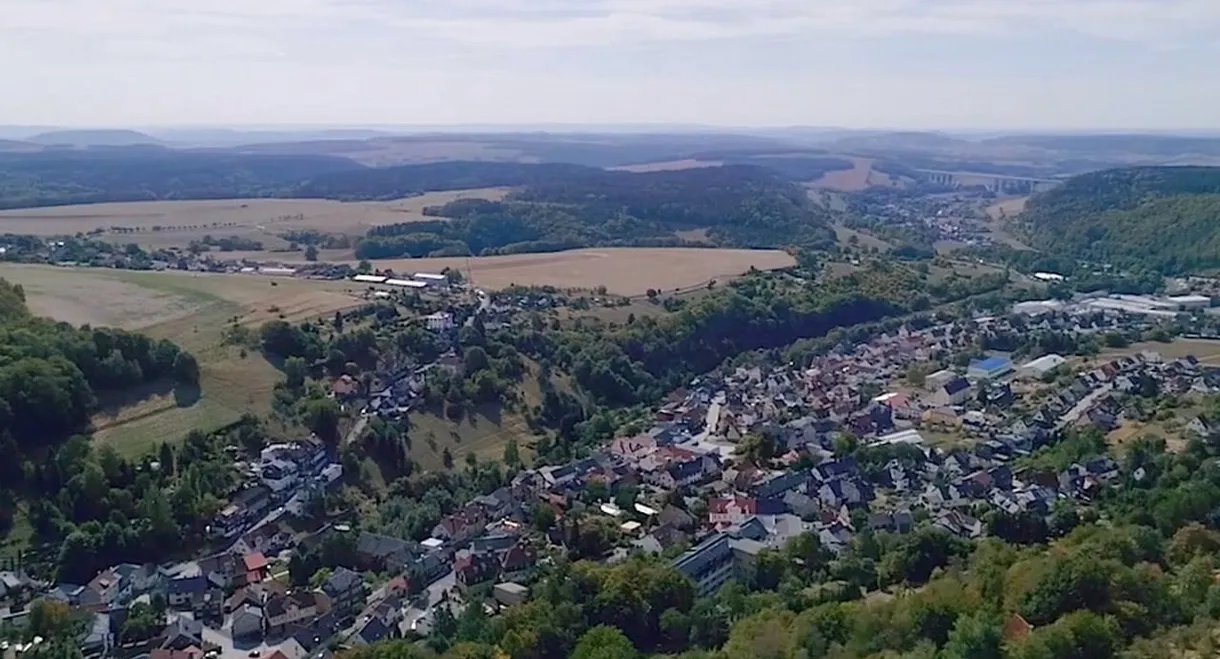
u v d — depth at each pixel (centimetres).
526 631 18300
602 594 19425
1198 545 19175
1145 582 16538
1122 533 19662
